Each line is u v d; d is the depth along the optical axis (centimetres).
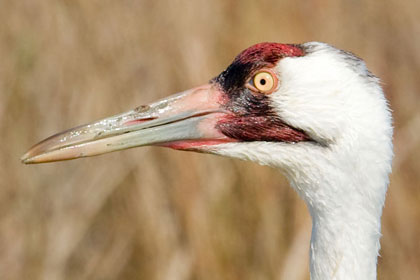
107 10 1174
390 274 1130
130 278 1136
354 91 693
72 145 742
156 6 1173
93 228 1165
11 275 1127
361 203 697
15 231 1144
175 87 1144
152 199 1122
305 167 713
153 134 745
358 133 688
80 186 1159
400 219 1148
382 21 1284
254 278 1080
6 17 1196
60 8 1184
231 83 741
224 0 1188
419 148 1195
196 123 745
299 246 1073
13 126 1174
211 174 1110
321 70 702
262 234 1095
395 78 1262
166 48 1154
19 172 1164
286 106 713
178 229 1112
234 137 741
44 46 1185
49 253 1138
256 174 1111
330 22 1223
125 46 1164
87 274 1144
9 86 1183
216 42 1168
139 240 1134
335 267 703
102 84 1159
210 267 1086
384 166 691
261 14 1195
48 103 1173
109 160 1155
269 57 723
